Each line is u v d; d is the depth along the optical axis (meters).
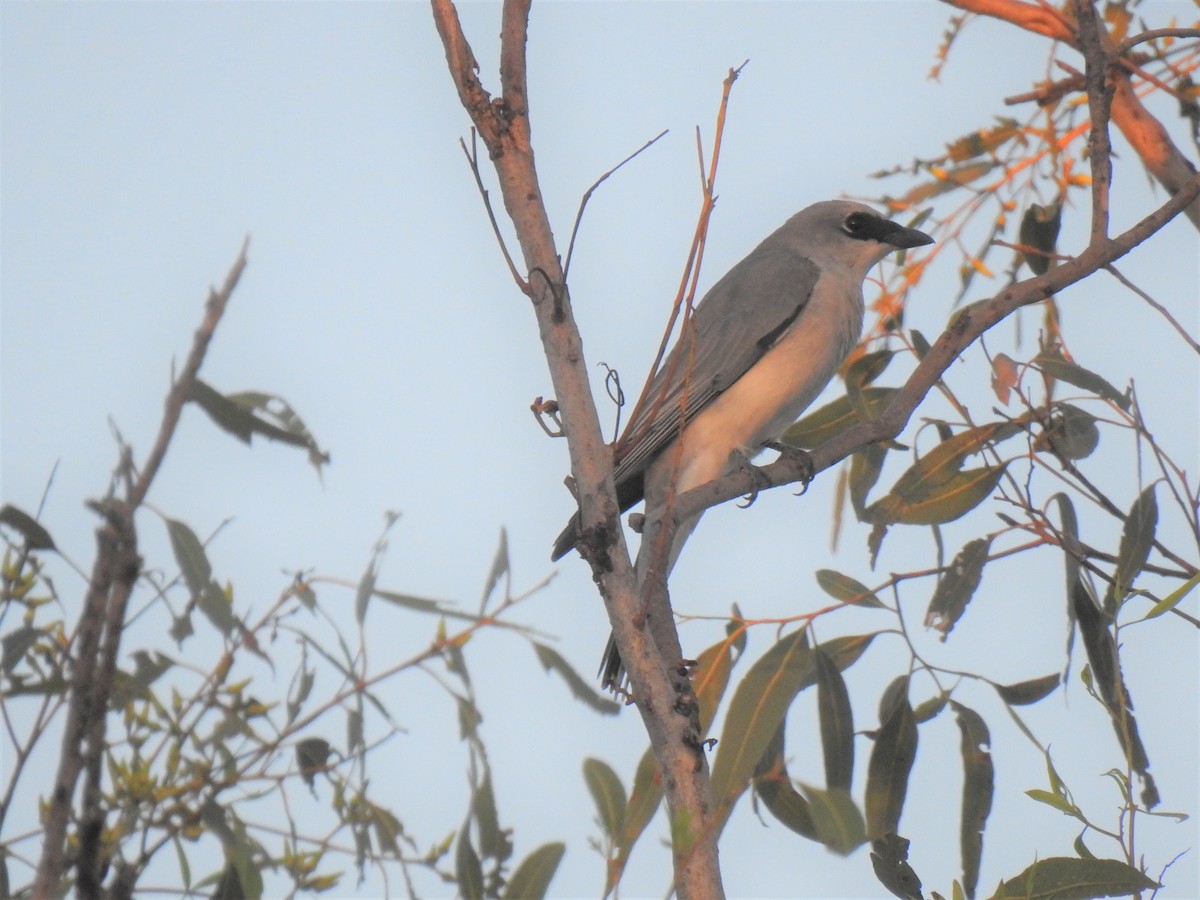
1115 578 7.24
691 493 6.29
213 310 3.86
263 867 4.36
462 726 4.98
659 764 5.13
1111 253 6.82
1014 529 7.71
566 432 5.43
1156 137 8.94
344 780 4.56
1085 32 7.02
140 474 3.72
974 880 7.32
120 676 4.35
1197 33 7.07
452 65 5.75
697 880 4.89
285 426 4.98
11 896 4.23
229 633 4.52
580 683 5.19
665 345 5.84
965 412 8.24
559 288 5.51
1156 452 7.16
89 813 3.69
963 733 7.48
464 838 4.97
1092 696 6.62
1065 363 7.82
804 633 7.54
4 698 4.32
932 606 7.71
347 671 4.88
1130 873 5.93
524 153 5.70
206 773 4.14
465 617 5.05
